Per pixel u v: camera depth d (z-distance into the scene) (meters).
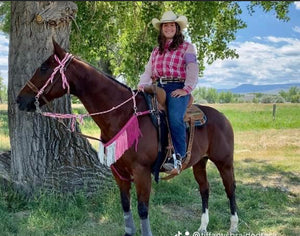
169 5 7.69
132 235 4.59
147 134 4.07
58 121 5.26
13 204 5.39
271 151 11.30
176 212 5.71
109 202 5.54
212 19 8.13
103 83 4.05
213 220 5.27
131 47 8.05
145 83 4.31
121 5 7.70
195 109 4.69
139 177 4.09
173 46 4.15
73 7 5.47
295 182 7.68
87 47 7.81
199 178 5.14
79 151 5.92
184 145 4.22
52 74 3.90
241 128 17.62
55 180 5.66
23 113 5.59
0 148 9.95
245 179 7.82
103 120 4.07
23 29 5.44
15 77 5.55
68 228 4.90
